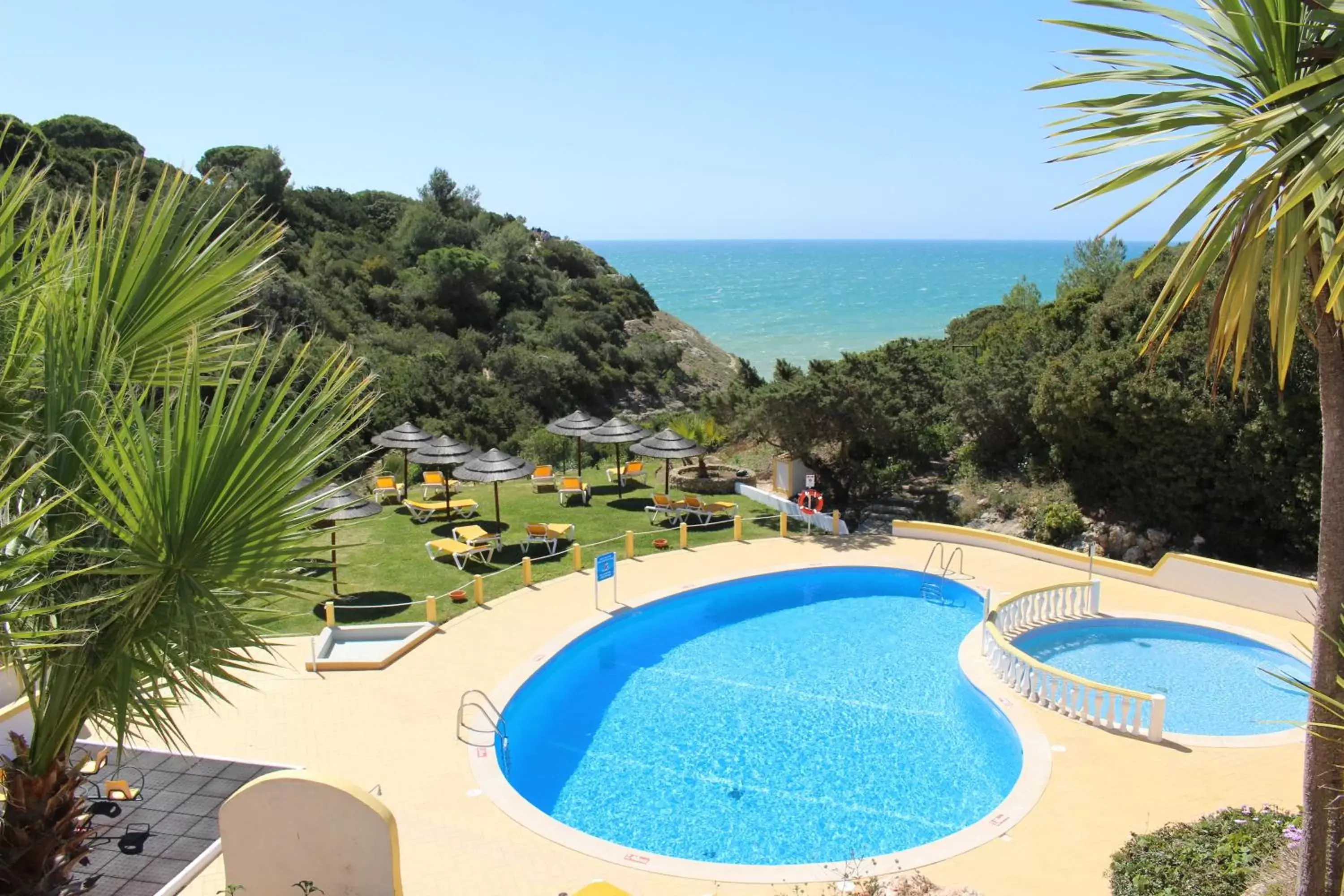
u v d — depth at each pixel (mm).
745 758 13219
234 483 4504
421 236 66562
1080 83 5840
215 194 5633
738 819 11688
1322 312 5977
